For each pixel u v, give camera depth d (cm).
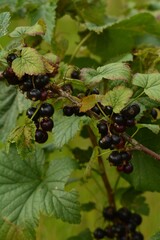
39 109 60
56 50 80
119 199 88
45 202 70
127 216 82
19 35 62
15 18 87
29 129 59
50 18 79
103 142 58
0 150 75
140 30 89
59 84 61
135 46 97
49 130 60
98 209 89
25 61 58
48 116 59
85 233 88
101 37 90
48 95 59
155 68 75
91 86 62
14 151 75
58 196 71
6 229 70
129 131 72
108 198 84
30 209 71
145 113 70
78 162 78
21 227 69
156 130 60
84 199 98
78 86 65
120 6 120
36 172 75
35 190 73
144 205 85
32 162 75
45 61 59
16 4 82
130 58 73
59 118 70
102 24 90
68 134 68
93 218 98
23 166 74
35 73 57
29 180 74
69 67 67
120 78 61
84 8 87
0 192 72
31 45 78
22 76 59
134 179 75
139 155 74
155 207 101
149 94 60
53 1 81
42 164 75
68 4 86
